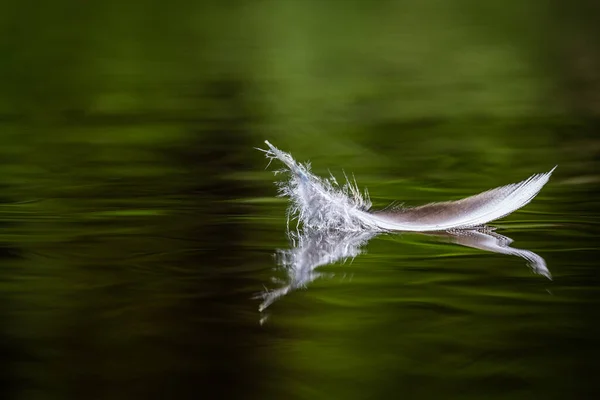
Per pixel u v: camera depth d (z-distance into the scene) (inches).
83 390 309.3
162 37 1700.3
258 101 1136.8
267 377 316.5
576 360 331.9
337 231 531.8
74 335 357.4
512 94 1164.5
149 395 305.4
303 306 390.3
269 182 699.4
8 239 507.2
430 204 552.7
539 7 1983.3
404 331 359.9
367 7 2047.2
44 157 805.9
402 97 1159.6
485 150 854.5
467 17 1907.0
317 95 1178.0
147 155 821.2
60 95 1164.5
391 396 303.1
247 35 1726.1
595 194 646.5
